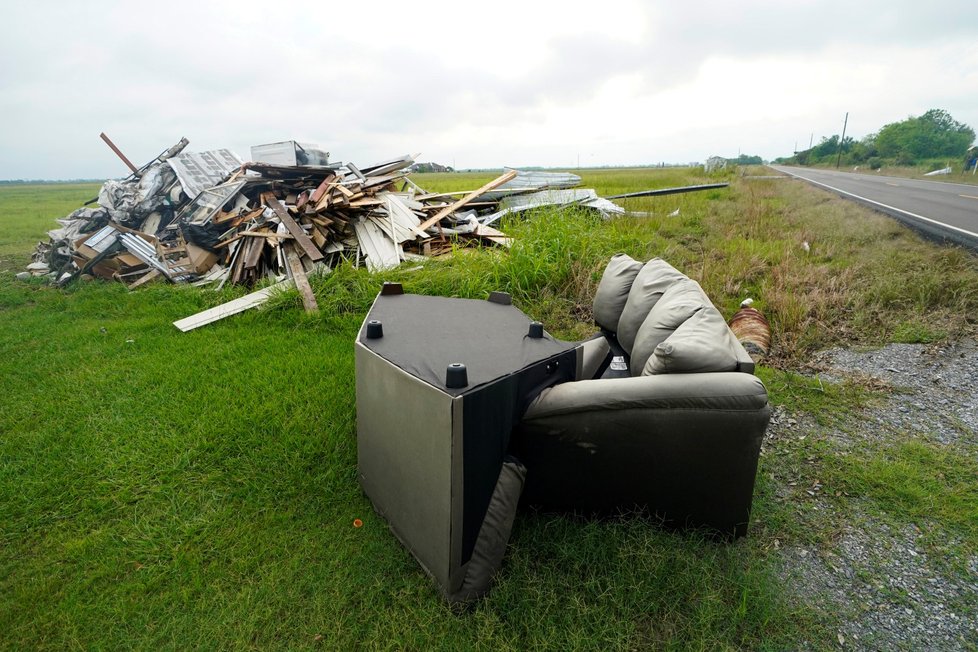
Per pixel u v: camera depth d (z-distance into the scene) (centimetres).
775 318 488
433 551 192
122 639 179
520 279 580
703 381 196
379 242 658
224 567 209
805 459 281
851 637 179
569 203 902
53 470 271
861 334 446
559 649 173
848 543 222
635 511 222
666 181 2197
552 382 219
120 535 228
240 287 619
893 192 1648
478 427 175
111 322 530
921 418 319
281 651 174
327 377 380
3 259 906
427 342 225
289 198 754
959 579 202
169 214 881
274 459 280
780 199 1414
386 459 219
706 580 196
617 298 359
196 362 416
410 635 177
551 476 221
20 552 220
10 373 399
